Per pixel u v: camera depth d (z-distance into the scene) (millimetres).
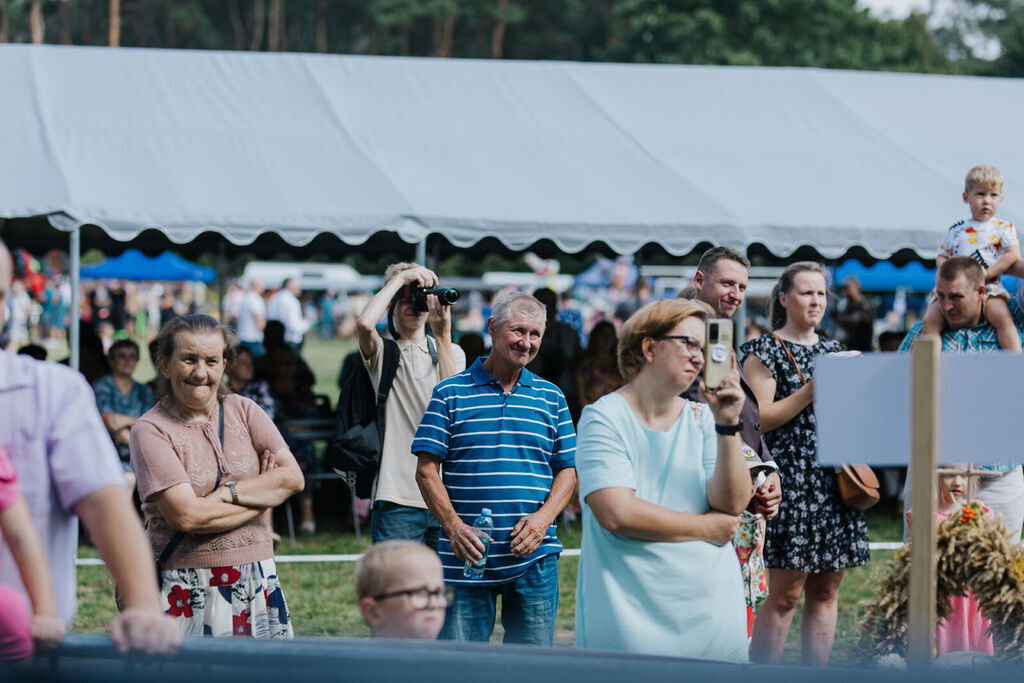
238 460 3965
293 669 2150
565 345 10688
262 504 3896
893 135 10289
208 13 53125
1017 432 2777
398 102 9930
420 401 4895
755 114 10453
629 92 10609
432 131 9500
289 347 11094
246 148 8875
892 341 12398
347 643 2293
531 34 53906
